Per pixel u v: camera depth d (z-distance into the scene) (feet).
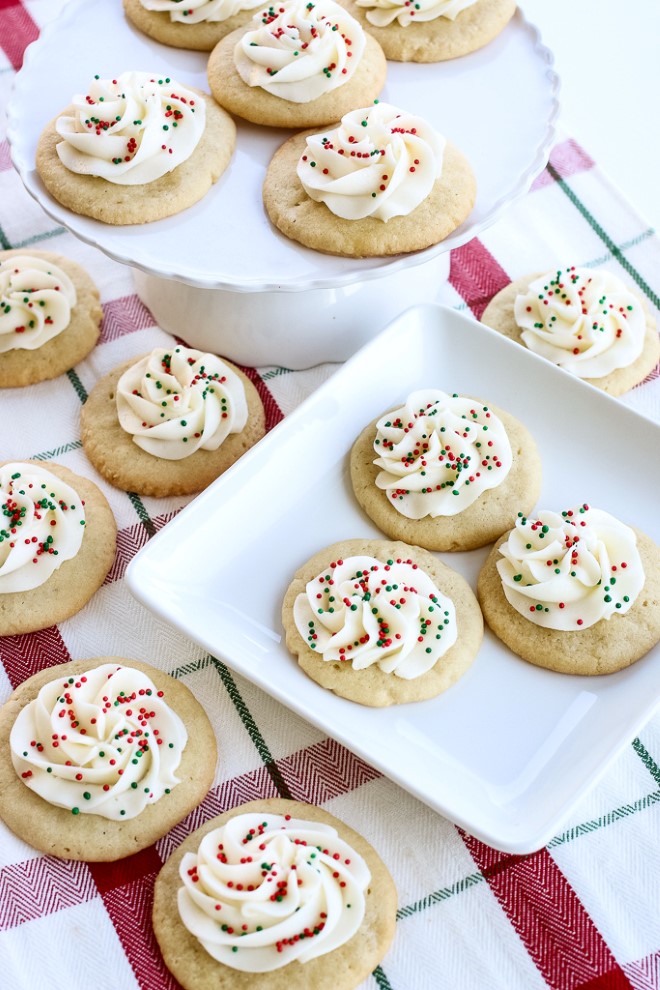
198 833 1.72
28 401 2.07
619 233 2.23
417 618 1.79
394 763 1.69
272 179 1.98
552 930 1.69
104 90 1.98
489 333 2.01
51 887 1.71
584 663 1.78
